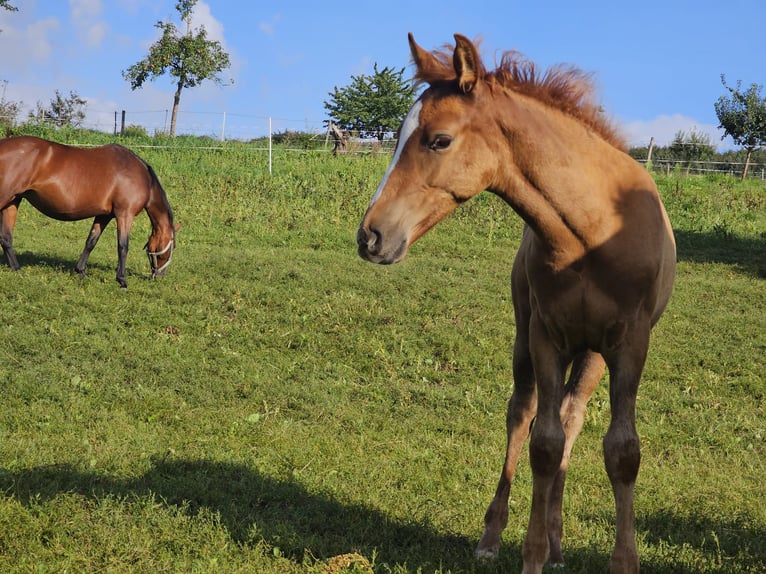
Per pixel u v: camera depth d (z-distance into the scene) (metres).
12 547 3.72
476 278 12.33
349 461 5.54
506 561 3.94
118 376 7.14
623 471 3.18
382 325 9.48
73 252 12.90
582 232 3.12
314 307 10.04
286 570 3.74
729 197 20.86
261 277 11.55
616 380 3.25
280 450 5.65
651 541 4.50
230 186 20.02
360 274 12.04
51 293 9.77
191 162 23.33
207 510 4.27
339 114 48.28
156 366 7.47
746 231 17.70
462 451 5.99
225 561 3.75
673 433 6.80
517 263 4.01
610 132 3.33
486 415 7.07
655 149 34.88
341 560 3.77
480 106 3.08
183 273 11.65
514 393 4.16
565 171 3.11
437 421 6.77
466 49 2.98
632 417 3.22
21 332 8.05
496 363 8.48
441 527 4.45
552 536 3.98
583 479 5.57
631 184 3.24
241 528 4.14
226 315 9.71
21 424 5.78
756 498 5.38
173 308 9.71
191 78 34.91
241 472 5.07
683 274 13.66
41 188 10.50
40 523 3.96
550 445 3.32
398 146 3.13
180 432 5.91
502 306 10.64
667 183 23.00
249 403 6.86
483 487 5.25
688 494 5.38
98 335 8.33
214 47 35.06
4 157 10.26
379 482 5.09
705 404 7.60
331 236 15.75
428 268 12.87
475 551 4.04
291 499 4.69
